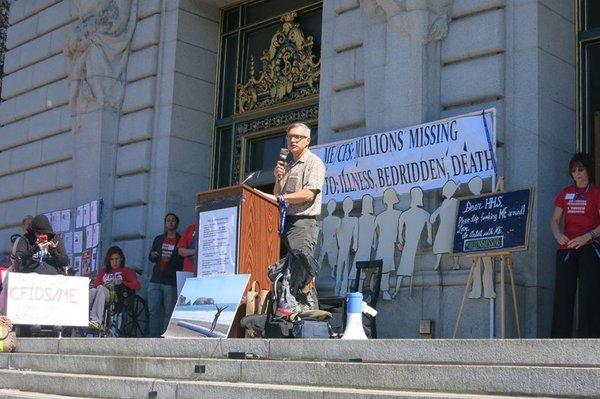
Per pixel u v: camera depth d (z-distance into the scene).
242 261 9.57
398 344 7.20
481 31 11.96
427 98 12.21
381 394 6.35
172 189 16.55
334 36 13.70
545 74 11.56
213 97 17.44
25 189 19.33
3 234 19.95
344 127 13.44
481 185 11.16
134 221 16.66
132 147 17.02
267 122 16.47
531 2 11.66
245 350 8.34
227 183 17.00
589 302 9.63
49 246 13.00
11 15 20.72
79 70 17.66
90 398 8.70
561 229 10.91
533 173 11.22
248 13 17.31
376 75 12.80
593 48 12.08
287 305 8.95
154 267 15.02
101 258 16.77
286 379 7.47
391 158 12.18
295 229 9.03
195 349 8.77
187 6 17.19
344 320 11.09
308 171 9.08
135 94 17.14
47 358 10.00
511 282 10.21
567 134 11.75
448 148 11.53
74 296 12.16
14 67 20.28
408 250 11.73
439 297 11.29
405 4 12.41
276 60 16.55
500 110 11.67
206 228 10.00
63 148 18.42
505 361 6.53
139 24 17.41
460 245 10.60
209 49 17.45
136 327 14.85
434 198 11.77
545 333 10.84
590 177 9.98
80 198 17.30
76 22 18.16
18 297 11.74
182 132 16.84
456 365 6.57
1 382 9.94
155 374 8.59
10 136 20.02
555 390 5.89
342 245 12.54
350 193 12.64
